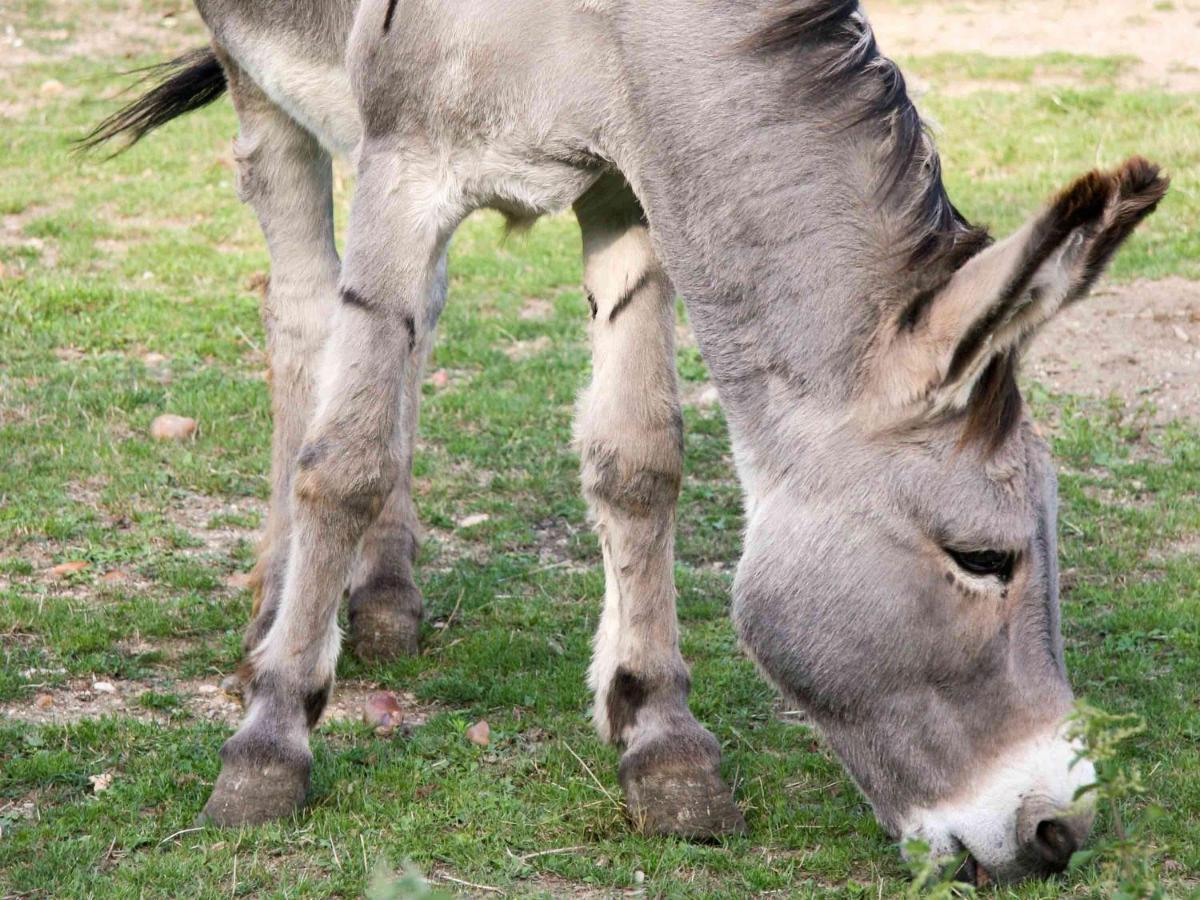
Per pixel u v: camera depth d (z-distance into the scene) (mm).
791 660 3875
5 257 11258
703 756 4484
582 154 4246
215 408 8461
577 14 4129
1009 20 20188
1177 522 7371
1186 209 12570
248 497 7496
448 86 4320
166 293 10625
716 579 6734
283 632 4590
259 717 4543
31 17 19953
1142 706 5387
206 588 6383
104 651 5742
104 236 11992
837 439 3783
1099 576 6812
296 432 5746
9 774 4711
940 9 20875
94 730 5012
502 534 7160
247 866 4168
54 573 6387
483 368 9578
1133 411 8922
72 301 10219
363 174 4543
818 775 4883
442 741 5051
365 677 5703
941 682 3732
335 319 4570
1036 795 3645
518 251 12203
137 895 3990
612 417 4574
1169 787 4680
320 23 5266
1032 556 3674
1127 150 14281
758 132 3898
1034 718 3688
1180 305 10508
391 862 4199
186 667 5656
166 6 20625
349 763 4879
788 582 3834
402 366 4508
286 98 5523
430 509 7438
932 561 3689
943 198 3920
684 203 4023
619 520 4594
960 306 3572
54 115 15867
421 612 5938
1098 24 19844
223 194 13289
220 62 6020
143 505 7223
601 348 4645
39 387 8656
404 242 4473
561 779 4793
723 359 4035
